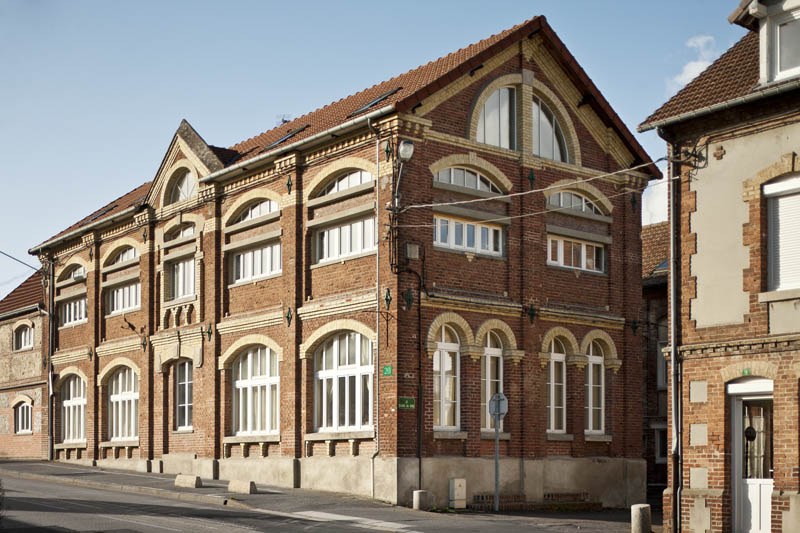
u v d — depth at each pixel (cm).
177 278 3375
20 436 4275
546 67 2903
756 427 1816
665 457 3238
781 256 1798
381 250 2512
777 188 1802
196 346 3166
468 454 2562
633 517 1944
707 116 1889
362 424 2570
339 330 2647
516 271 2733
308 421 2709
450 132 2627
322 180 2731
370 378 2562
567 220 2891
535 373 2728
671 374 1923
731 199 1859
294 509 2220
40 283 4400
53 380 4034
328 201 2705
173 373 3331
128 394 3600
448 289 2567
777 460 1742
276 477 2767
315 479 2645
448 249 2589
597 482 2845
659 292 3281
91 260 3822
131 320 3559
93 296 3784
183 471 3167
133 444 3481
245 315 2978
